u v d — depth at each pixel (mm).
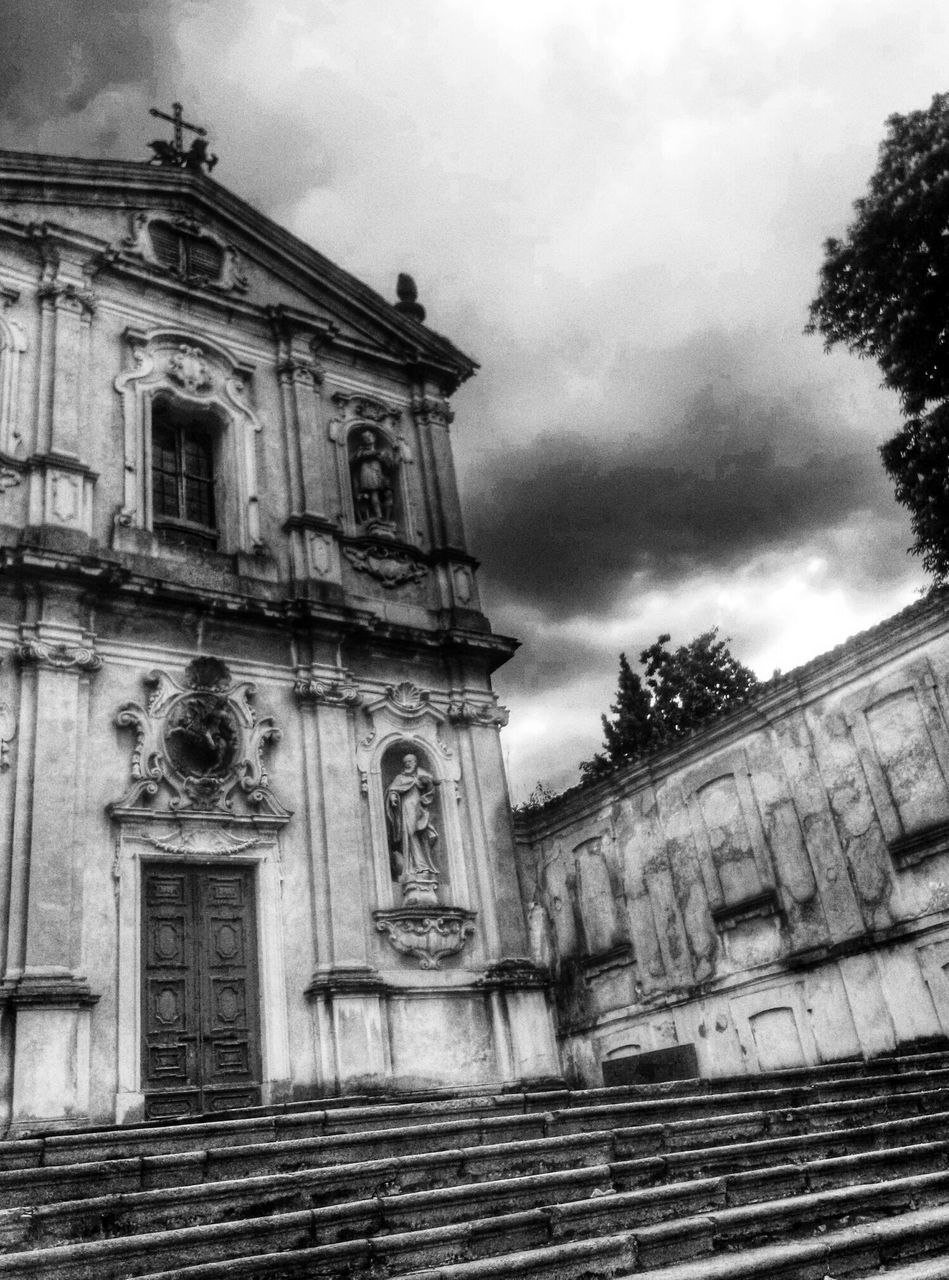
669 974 22344
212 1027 15930
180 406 20219
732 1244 7375
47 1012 14164
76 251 19531
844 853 19516
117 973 15242
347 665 19656
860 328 20984
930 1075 12539
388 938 17875
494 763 20406
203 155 22781
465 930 18703
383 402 23156
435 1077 17281
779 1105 11250
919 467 19562
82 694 16344
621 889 23891
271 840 17391
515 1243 7195
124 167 20859
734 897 21344
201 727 17266
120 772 16438
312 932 17188
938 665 18547
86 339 19125
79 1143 9383
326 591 19766
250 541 19734
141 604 17516
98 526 17969
